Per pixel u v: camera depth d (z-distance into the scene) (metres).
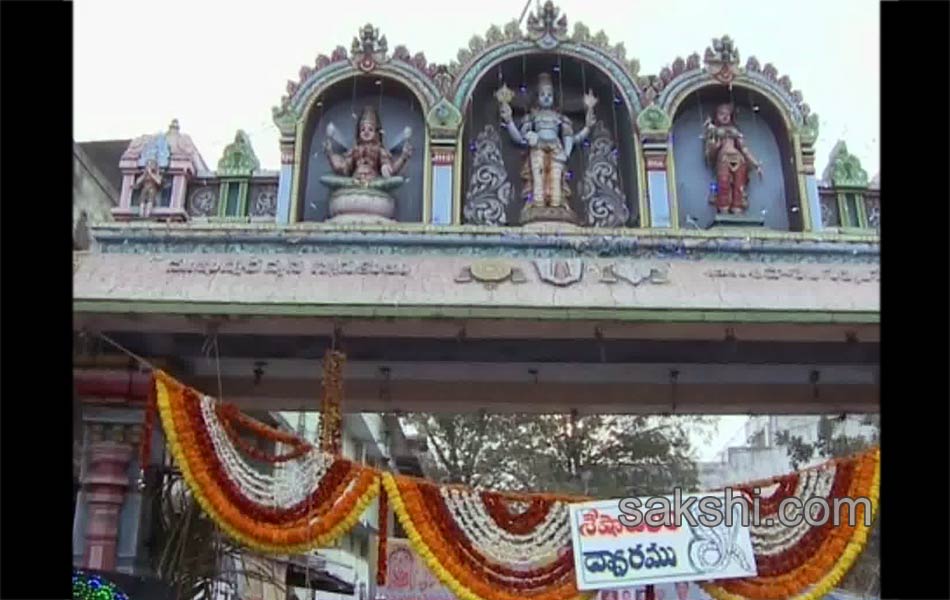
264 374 10.45
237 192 9.87
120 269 8.80
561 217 9.64
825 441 20.45
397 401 10.74
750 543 6.98
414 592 11.54
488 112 10.48
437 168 9.84
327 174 10.19
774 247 9.20
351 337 9.39
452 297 8.62
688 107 10.48
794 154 10.04
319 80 10.09
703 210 10.11
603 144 10.34
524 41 10.18
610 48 10.23
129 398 9.48
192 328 8.88
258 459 7.11
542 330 8.82
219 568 10.85
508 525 7.14
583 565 6.95
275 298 8.59
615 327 8.75
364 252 9.07
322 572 16.86
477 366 10.32
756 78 10.22
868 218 10.10
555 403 10.75
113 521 9.30
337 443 8.27
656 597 8.59
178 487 10.22
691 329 8.80
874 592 11.64
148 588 8.48
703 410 10.87
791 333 8.88
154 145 9.76
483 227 9.16
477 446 22.22
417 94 10.09
